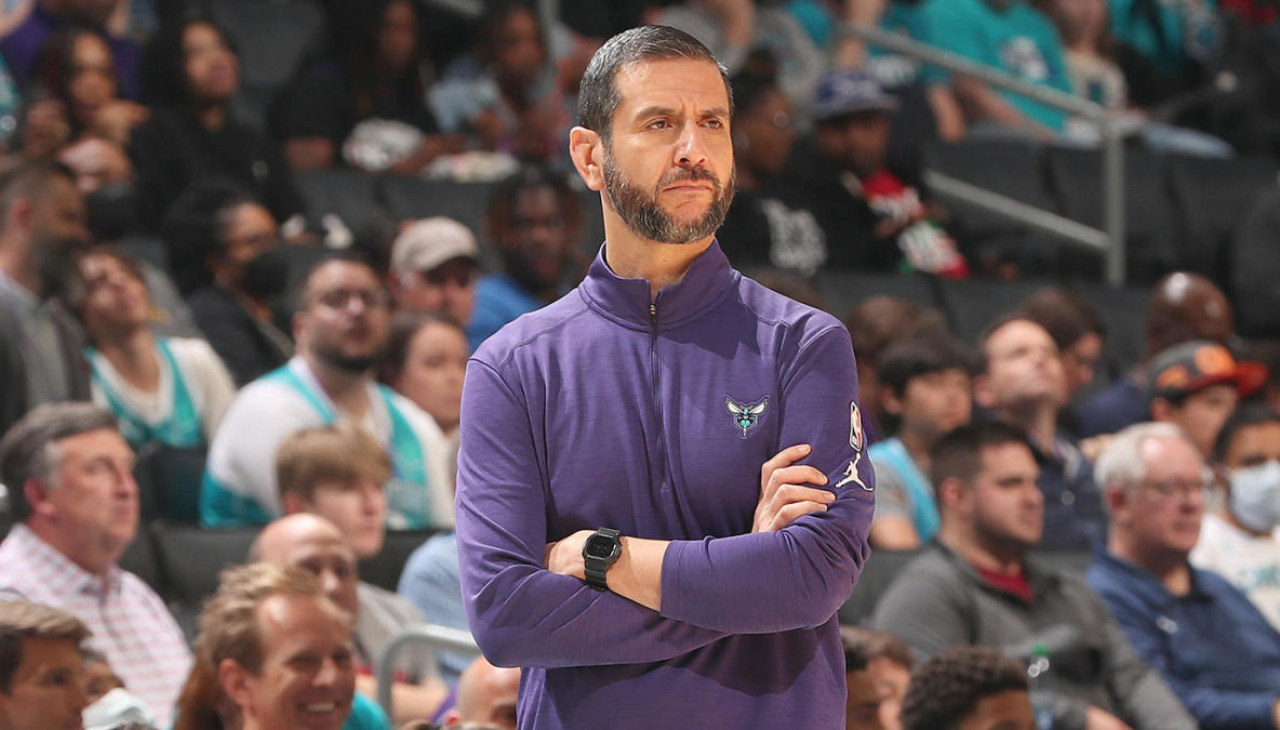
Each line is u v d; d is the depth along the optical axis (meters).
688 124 6.61
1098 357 23.77
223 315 19.02
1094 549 16.31
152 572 14.27
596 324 6.75
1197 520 15.77
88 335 16.88
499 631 6.43
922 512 16.70
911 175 26.08
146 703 12.53
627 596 6.37
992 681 11.30
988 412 18.66
